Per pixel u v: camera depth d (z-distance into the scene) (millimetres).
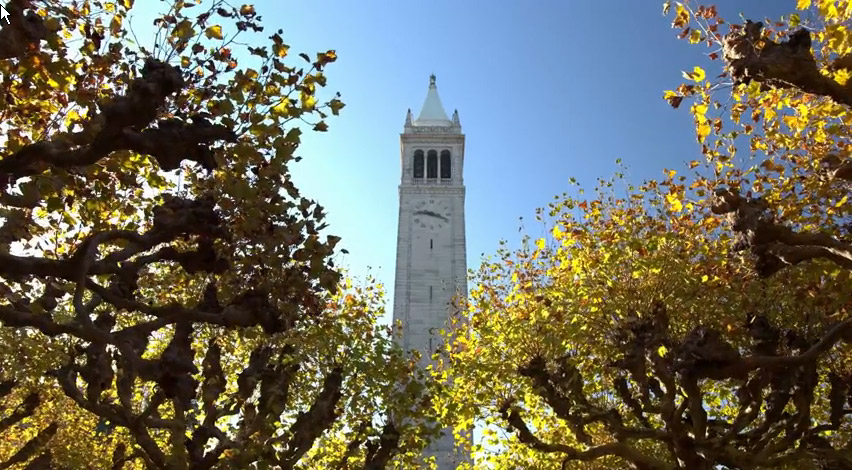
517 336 22016
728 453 14672
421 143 77750
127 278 11117
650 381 18688
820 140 15773
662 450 22250
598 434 22406
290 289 12484
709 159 15633
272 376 15258
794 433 14734
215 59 13195
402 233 70938
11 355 17609
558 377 17125
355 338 25797
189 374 10969
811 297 16609
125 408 14258
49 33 9586
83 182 13508
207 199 10922
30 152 9047
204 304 12367
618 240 20766
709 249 19578
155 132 9375
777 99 15344
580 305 20453
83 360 19172
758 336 14789
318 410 15469
